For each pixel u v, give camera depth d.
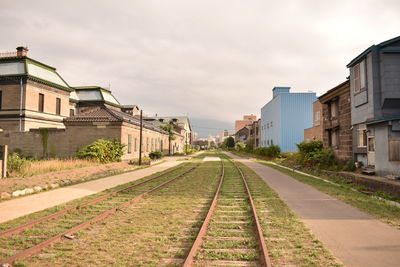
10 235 6.16
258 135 67.44
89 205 9.26
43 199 10.24
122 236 6.19
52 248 5.44
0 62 33.75
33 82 33.28
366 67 16.22
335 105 21.62
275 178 17.52
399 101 15.02
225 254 5.12
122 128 27.31
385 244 5.65
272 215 7.96
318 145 24.02
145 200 10.21
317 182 15.57
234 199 10.41
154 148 41.59
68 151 27.72
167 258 5.00
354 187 13.74
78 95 46.25
